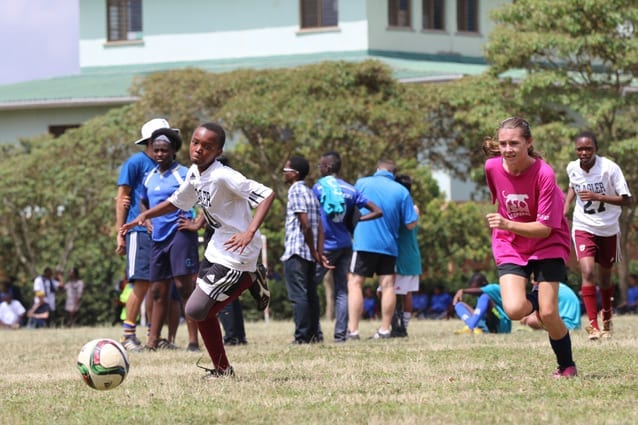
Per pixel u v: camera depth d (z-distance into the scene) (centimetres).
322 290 6197
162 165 2702
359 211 2975
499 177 1761
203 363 2289
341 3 8444
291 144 5903
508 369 2002
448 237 6425
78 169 6550
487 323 3309
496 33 5894
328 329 3709
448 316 5791
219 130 1822
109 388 1731
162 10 9075
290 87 5894
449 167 6319
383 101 5962
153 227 2697
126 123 6544
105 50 9256
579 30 5650
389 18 8519
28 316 6109
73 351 2809
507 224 1703
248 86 5966
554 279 1758
